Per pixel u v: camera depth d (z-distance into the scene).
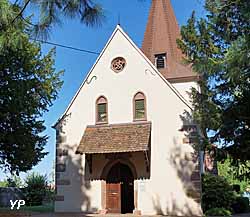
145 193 22.91
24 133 24.88
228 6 15.08
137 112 24.25
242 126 17.94
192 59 18.45
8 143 24.38
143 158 23.30
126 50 25.31
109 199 23.91
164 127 23.39
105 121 24.78
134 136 23.11
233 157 18.36
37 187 35.66
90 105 25.36
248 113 17.70
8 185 38.75
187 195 22.12
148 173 23.08
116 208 23.66
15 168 25.20
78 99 25.69
